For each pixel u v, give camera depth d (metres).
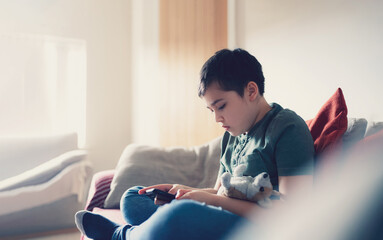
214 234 0.69
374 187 0.74
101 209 1.50
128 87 3.47
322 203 0.79
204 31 2.51
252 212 0.77
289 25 1.72
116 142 3.41
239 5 2.19
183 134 2.68
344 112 0.95
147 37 3.06
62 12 3.18
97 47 3.33
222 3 2.37
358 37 1.31
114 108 3.40
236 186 0.80
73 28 3.21
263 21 1.94
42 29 3.09
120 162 1.67
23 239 2.11
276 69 1.83
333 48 1.44
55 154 2.82
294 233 0.74
